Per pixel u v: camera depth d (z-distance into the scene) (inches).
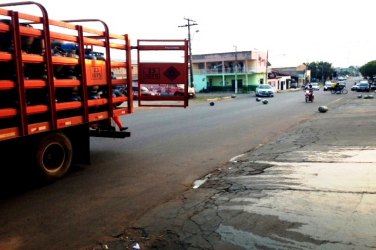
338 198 221.1
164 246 174.4
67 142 306.7
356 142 400.2
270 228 186.1
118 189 274.2
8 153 270.2
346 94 1971.0
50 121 280.7
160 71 402.6
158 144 468.8
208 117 836.6
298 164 313.0
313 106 1127.6
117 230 197.2
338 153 346.3
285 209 209.0
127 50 383.2
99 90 344.8
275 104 1299.2
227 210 214.2
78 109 314.5
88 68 318.7
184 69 398.9
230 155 391.2
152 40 396.2
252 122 706.2
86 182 293.7
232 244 171.8
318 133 491.5
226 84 3139.8
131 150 429.1
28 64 261.1
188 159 376.2
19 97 250.4
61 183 291.4
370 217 191.9
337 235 174.1
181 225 196.9
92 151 423.8
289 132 527.2
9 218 218.5
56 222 211.0
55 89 283.3
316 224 186.9
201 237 180.9
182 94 403.2
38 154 278.1
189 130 602.9
